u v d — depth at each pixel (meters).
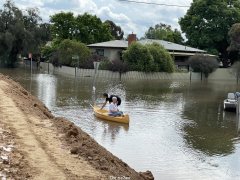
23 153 10.29
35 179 8.72
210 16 91.88
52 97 40.72
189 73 78.94
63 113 31.45
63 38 91.19
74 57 71.38
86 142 12.52
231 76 83.81
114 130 26.02
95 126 26.97
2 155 9.76
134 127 27.45
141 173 13.89
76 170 9.76
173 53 82.06
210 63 79.56
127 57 74.31
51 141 11.88
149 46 75.62
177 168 18.62
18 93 21.91
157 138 24.56
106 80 66.56
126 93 49.41
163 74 76.19
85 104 36.75
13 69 80.00
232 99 39.31
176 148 22.42
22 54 86.06
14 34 82.12
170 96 49.28
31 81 56.56
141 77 74.06
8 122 13.58
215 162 20.03
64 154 10.81
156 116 33.06
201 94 54.03
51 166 9.66
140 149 21.56
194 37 93.31
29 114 15.83
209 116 35.12
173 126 29.12
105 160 11.34
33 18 86.94
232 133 27.64
